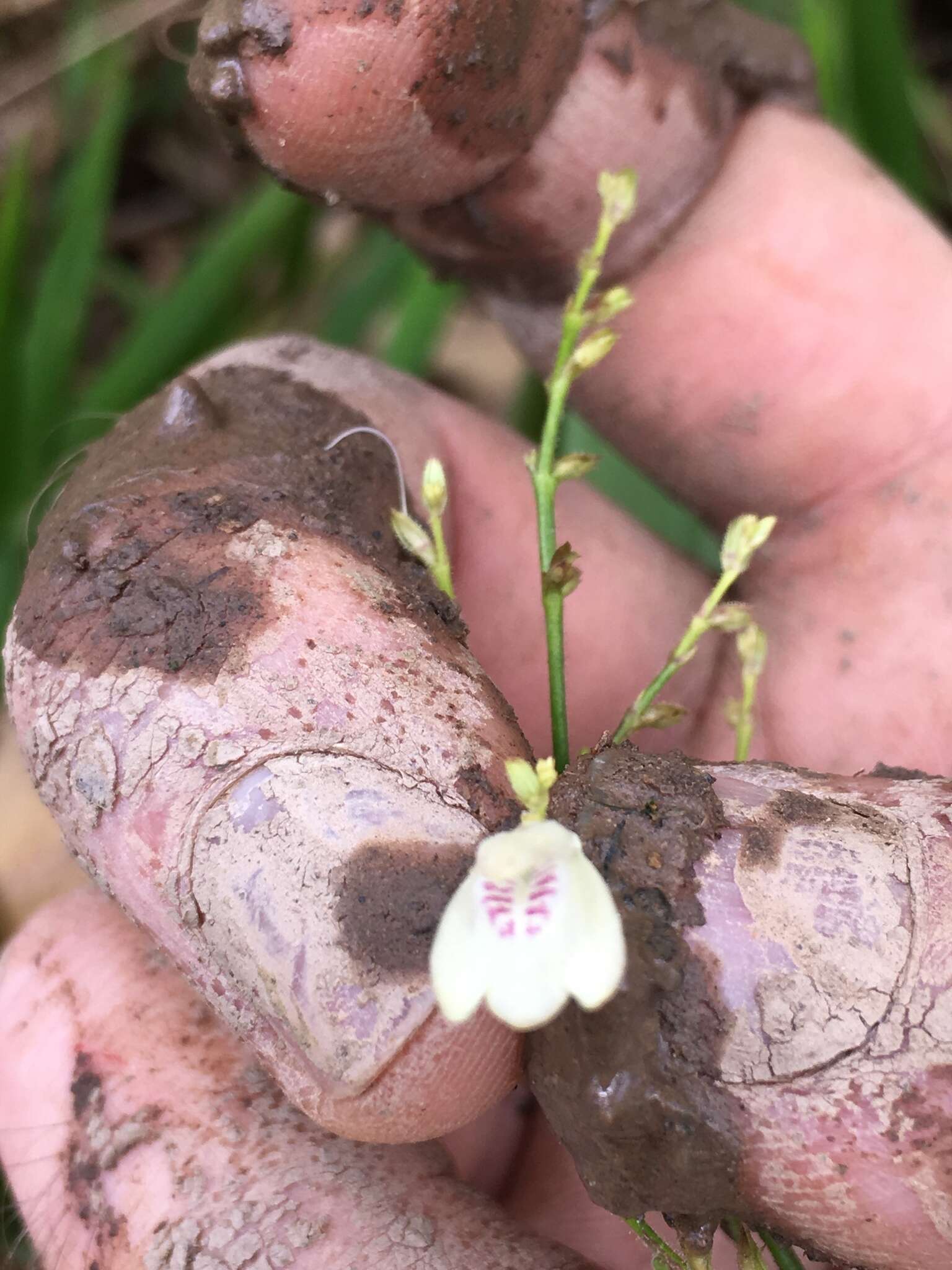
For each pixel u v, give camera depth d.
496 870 0.05
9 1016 0.07
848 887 0.05
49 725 0.06
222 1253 0.06
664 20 0.08
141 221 0.17
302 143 0.06
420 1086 0.05
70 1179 0.06
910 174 0.12
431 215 0.07
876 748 0.08
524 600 0.09
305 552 0.06
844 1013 0.05
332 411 0.07
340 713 0.06
